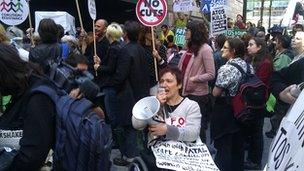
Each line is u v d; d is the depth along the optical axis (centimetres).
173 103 393
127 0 1734
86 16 1792
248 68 520
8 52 256
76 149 270
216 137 529
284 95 278
